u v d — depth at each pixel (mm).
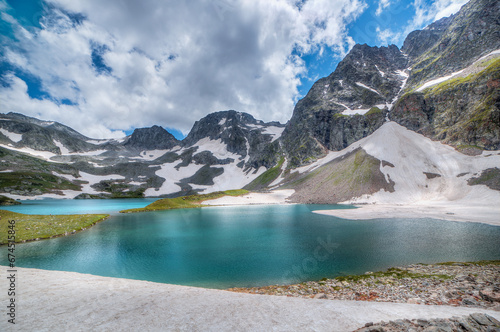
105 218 66812
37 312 9539
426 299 15375
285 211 82688
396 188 101312
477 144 102000
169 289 14445
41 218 53781
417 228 45562
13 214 53656
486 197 77562
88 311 9852
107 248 33750
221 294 13359
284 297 12844
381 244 34094
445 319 9016
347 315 10023
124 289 13797
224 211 85062
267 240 37969
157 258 28953
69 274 18047
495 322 8430
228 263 26922
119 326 8430
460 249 30906
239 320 9305
